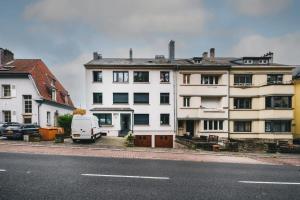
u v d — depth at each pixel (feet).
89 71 110.83
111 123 109.70
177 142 93.04
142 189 22.75
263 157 50.80
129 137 74.13
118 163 36.73
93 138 73.05
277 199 20.89
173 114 111.86
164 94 113.19
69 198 19.66
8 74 98.89
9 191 21.17
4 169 30.12
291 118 106.11
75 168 31.60
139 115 112.06
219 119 111.45
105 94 110.93
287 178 29.25
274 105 107.04
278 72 111.65
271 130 107.96
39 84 105.60
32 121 98.94
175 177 28.07
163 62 119.65
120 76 112.47
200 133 111.65
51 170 29.96
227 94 112.27
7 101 99.19
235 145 63.93
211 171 32.45
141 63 114.11
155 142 111.04
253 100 112.47
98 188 22.66
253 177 29.27
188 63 118.73
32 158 39.27
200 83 112.88
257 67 111.75
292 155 55.52
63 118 94.73
